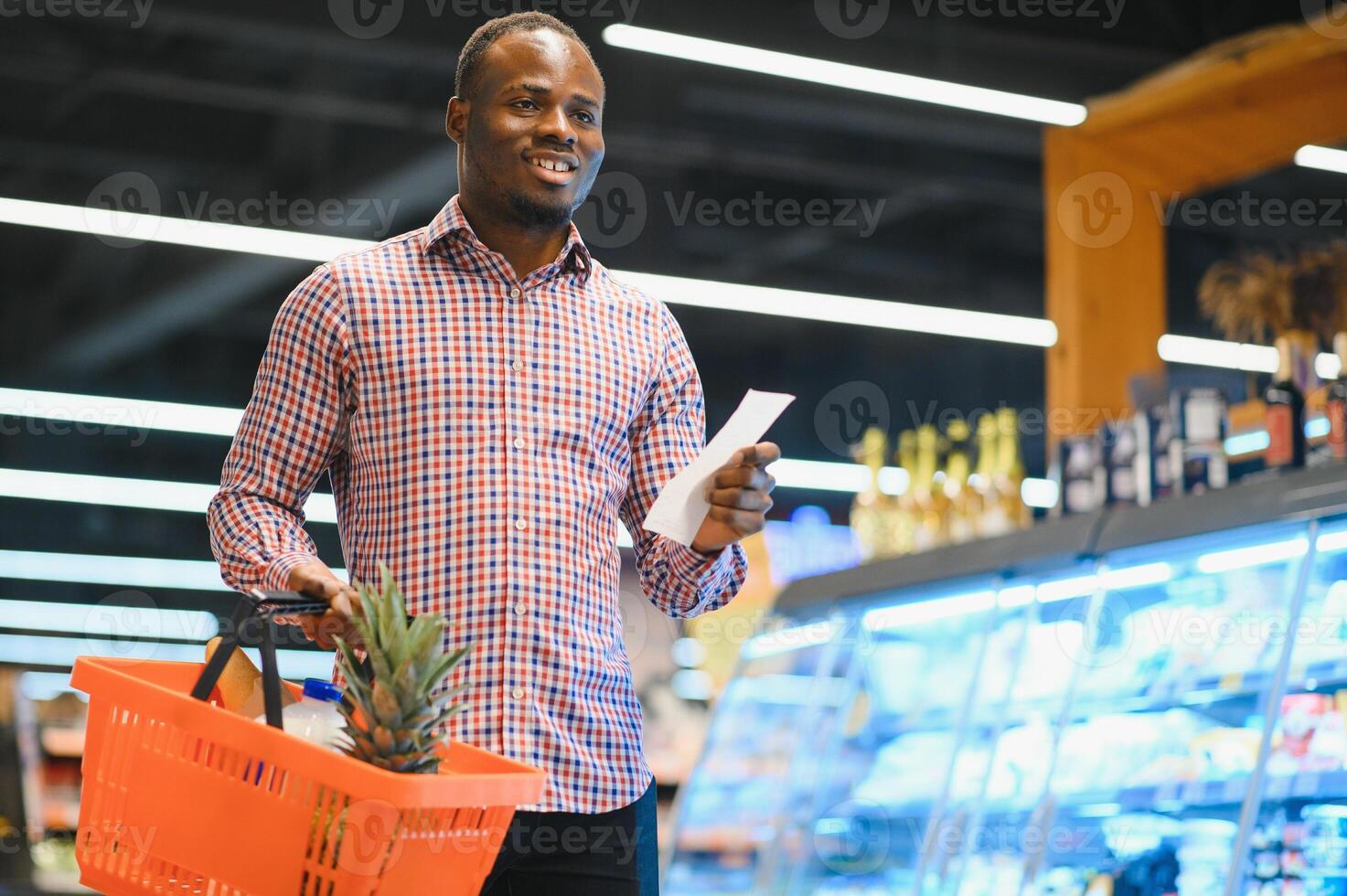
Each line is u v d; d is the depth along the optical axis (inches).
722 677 269.7
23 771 351.9
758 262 377.4
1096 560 147.6
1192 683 138.6
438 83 281.4
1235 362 372.2
